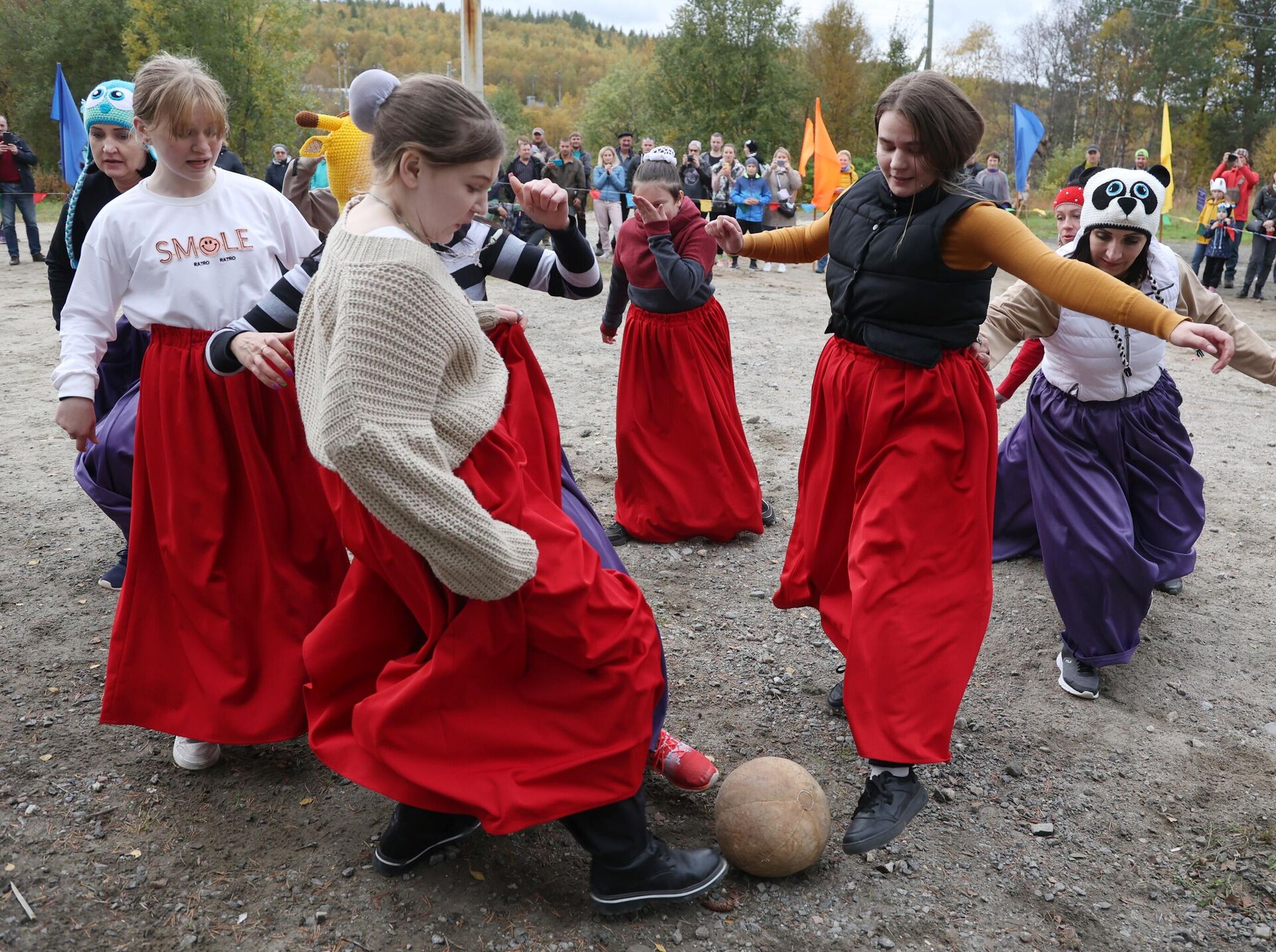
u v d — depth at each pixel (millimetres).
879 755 2627
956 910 2578
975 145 2643
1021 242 2584
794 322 10883
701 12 42281
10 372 8055
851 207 2914
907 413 2828
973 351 2906
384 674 2285
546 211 2604
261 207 2961
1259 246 13555
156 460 2746
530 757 2244
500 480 2168
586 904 2520
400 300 1898
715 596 4348
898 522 2770
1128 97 46969
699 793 2951
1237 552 4945
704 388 4750
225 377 2693
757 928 2467
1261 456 6402
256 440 2717
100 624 3924
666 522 4859
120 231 2803
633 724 2273
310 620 2797
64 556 4570
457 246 2699
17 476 5629
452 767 2221
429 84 1995
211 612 2746
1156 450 3678
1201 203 24172
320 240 3135
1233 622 4242
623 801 2334
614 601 2264
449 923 2432
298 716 2744
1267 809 3027
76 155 12453
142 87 2711
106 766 3020
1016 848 2826
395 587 2225
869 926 2498
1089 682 3637
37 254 14383
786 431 6629
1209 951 2484
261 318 2469
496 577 2021
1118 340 3516
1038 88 50250
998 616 4223
